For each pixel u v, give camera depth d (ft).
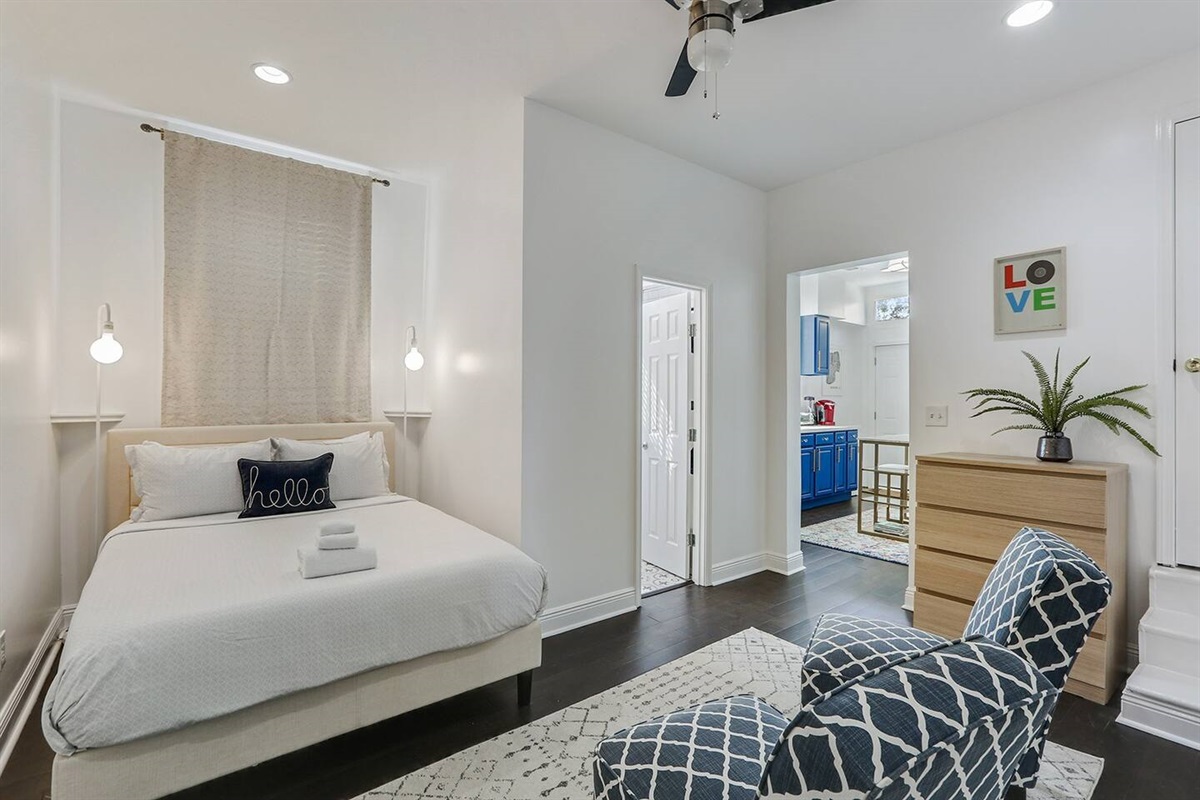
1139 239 8.59
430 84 9.00
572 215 10.15
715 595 11.88
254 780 6.00
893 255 11.63
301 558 6.54
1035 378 9.66
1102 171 8.93
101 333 9.49
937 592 9.57
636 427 11.16
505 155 9.94
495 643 7.14
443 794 5.81
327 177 12.12
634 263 11.10
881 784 2.00
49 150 9.13
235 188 11.12
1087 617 4.46
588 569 10.45
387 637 6.17
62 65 8.51
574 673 8.45
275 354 11.60
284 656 5.54
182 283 10.64
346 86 9.06
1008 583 5.01
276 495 9.61
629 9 7.16
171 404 10.59
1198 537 8.05
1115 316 8.80
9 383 6.88
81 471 9.92
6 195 6.94
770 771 2.30
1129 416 8.66
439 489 12.71
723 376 12.82
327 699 5.91
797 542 13.69
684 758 3.88
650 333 14.20
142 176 10.53
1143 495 8.52
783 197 13.51
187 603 5.55
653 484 13.99
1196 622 7.63
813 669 5.59
